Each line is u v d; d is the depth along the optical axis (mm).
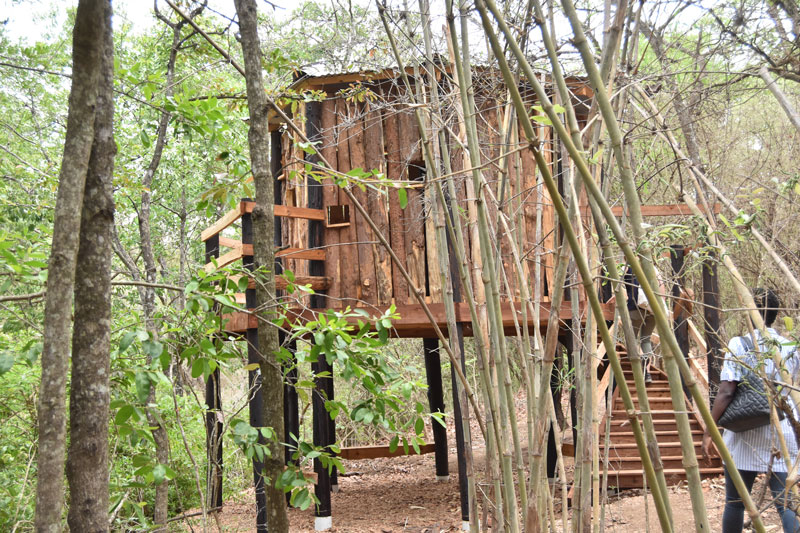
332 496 7805
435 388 8508
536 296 2297
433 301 5727
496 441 2113
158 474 2225
